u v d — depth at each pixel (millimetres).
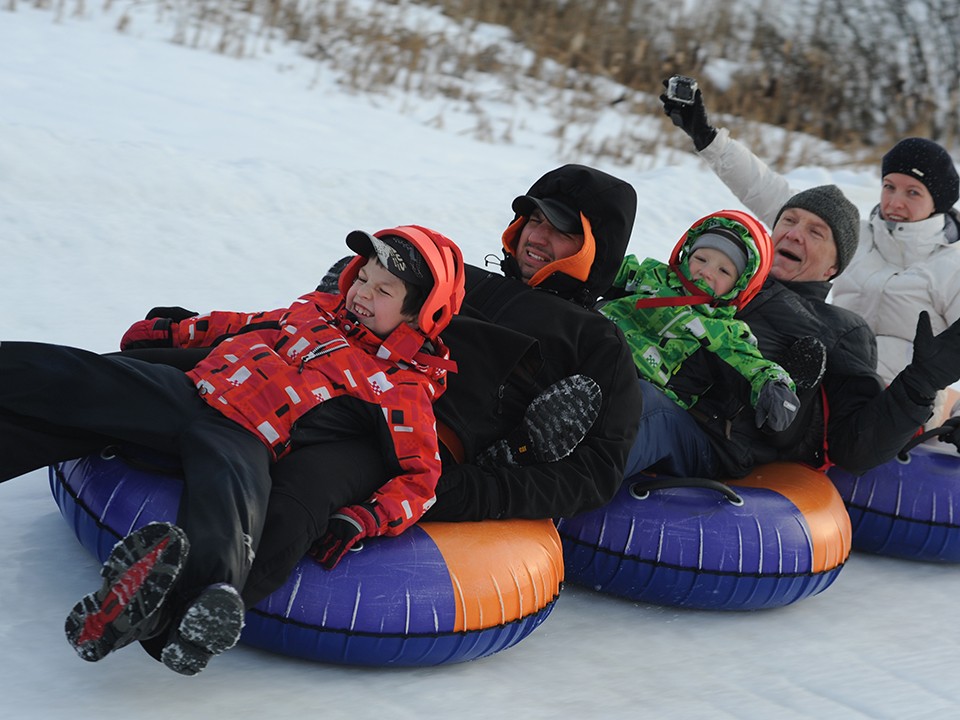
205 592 3580
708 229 5727
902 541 6262
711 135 7297
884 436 5824
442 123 15117
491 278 5332
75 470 4551
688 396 5660
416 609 4246
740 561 5223
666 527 5215
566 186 5262
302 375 4375
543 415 4801
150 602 3531
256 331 4582
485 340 4867
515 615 4469
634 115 17609
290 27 17391
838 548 5535
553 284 5277
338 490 4234
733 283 5645
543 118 16500
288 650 4266
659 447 5418
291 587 4176
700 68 19516
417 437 4398
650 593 5270
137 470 4406
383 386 4438
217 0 17703
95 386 4211
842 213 6273
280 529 4062
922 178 6797
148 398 4227
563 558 5102
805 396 5871
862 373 5980
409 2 19844
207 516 3797
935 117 20109
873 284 6953
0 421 4258
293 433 4344
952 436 6434
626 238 5301
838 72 20438
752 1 21438
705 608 5375
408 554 4328
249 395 4297
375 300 4496
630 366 5082
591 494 4875
